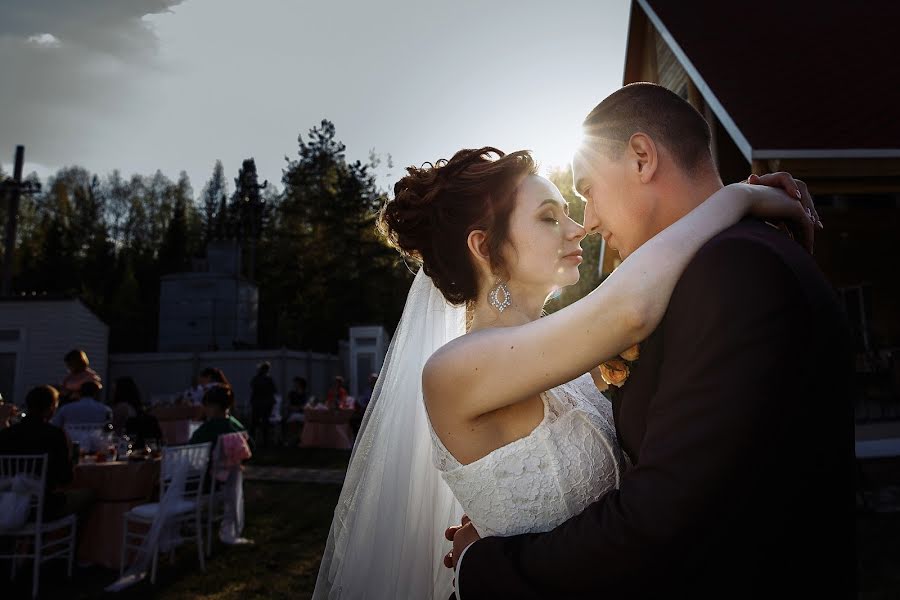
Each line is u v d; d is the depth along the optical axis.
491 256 1.30
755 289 0.83
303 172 45.12
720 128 8.75
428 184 1.36
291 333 37.66
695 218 0.96
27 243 54.88
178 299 28.75
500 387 0.99
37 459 4.73
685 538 0.79
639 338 0.90
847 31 8.96
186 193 73.25
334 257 38.81
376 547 1.47
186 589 4.58
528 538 0.97
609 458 1.22
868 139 6.62
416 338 1.58
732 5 9.90
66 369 16.55
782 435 0.80
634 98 1.13
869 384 9.86
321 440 12.70
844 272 10.91
